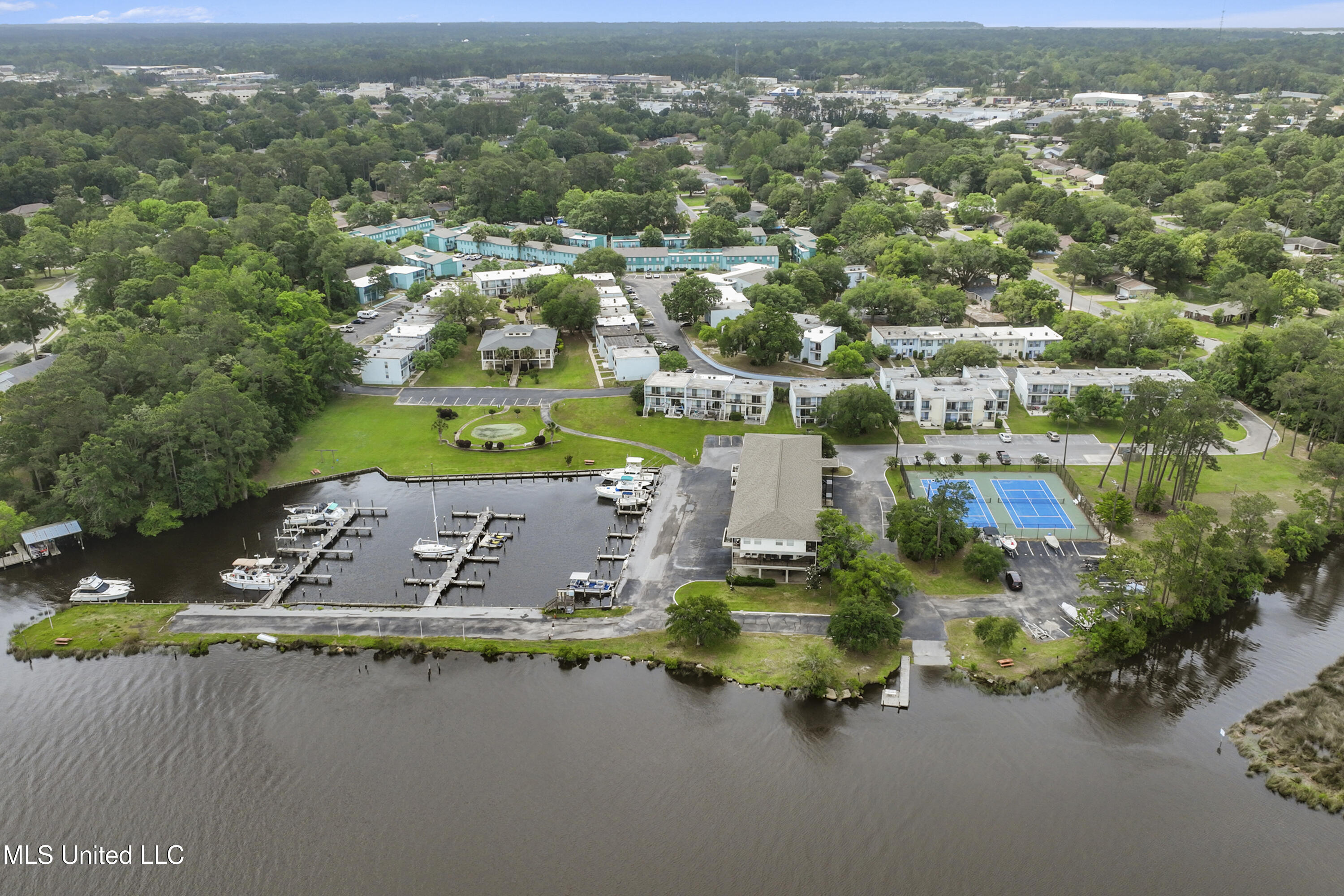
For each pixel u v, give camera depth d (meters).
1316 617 137.12
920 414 196.88
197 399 163.38
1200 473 172.00
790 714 115.94
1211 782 105.56
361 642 128.38
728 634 125.19
